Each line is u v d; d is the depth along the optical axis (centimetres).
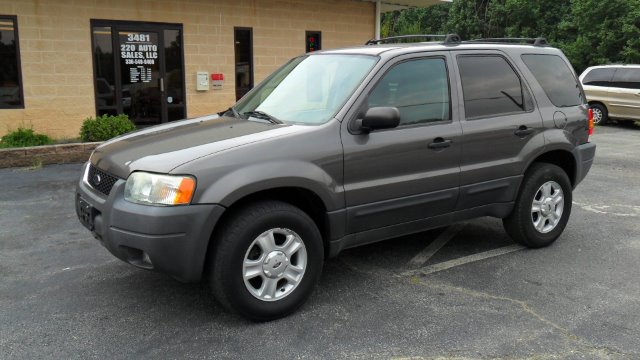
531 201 505
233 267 353
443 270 471
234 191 345
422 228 452
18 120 1053
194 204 337
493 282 445
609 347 342
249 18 1287
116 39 1126
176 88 1216
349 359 329
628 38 2572
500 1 3769
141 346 343
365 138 402
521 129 491
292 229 374
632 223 618
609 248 530
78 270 466
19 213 634
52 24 1056
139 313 388
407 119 428
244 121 430
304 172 371
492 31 3756
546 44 554
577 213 661
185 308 396
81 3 1077
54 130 1088
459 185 455
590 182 853
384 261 493
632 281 447
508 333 359
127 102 1159
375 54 435
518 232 512
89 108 1116
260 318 370
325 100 418
